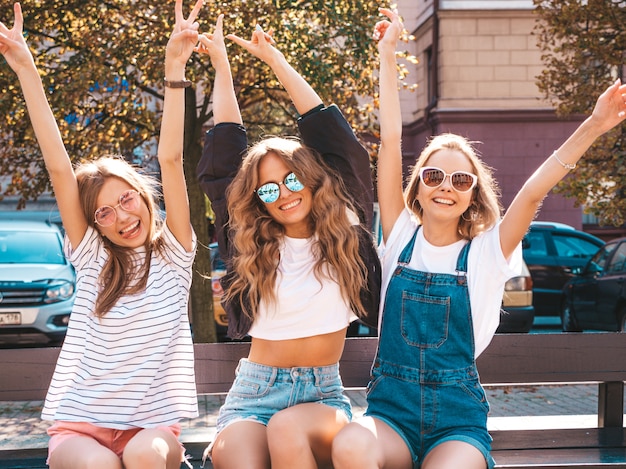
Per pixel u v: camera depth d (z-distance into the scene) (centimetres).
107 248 349
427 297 340
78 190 350
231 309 354
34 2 859
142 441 309
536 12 1241
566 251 1370
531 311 1077
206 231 975
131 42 848
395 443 324
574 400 795
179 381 343
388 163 366
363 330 1206
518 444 420
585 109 1190
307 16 947
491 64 1936
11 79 815
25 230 1097
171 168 344
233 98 377
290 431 310
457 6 1925
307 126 368
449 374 335
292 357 342
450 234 355
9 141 1005
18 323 970
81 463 303
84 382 333
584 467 383
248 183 345
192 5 833
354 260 344
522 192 338
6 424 702
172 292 347
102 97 970
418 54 2116
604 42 1177
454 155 351
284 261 345
